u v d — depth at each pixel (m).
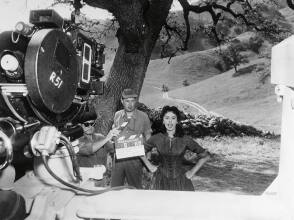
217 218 1.25
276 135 16.73
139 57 9.01
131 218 1.29
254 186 9.20
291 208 1.28
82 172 1.88
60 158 1.79
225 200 1.39
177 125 4.00
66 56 1.69
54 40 1.57
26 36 1.58
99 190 1.53
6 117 1.60
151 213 1.30
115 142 4.28
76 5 8.45
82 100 2.05
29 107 1.64
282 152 1.35
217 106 24.06
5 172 1.55
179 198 1.42
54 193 1.50
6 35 1.54
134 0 7.20
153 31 9.12
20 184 1.65
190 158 11.45
